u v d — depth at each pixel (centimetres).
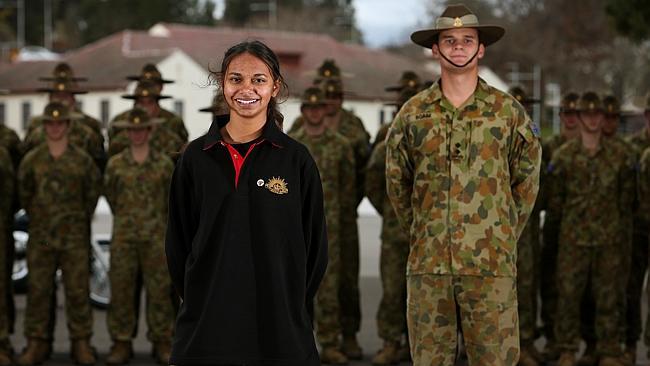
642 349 1334
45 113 1216
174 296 1271
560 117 1362
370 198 1223
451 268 818
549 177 1220
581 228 1196
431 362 832
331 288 1230
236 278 672
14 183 1230
